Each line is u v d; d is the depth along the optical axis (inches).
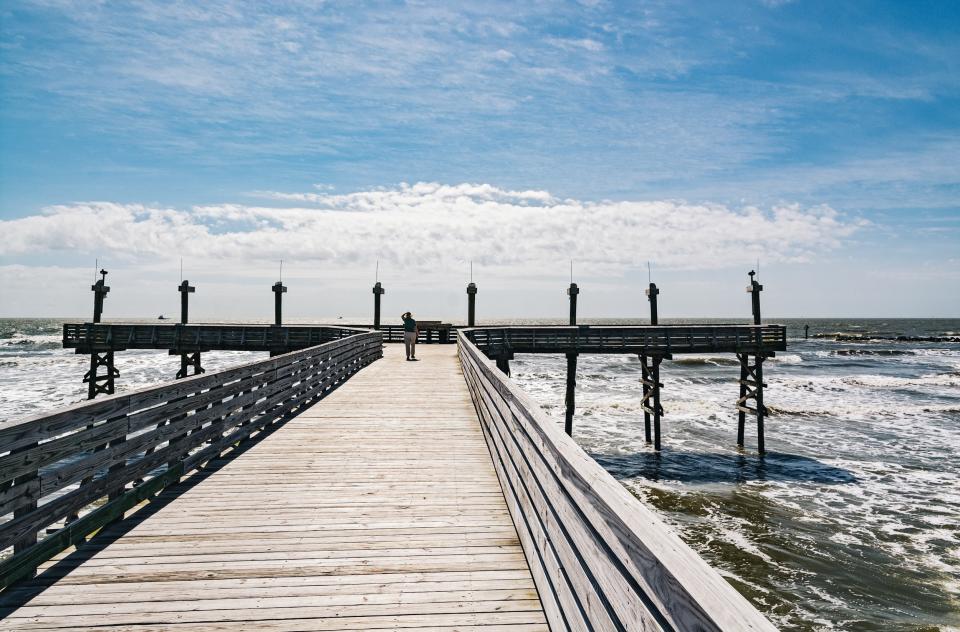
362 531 182.2
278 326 951.6
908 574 406.9
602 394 1285.7
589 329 815.7
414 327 761.0
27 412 950.4
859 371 1793.8
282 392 359.3
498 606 137.1
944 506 555.2
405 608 135.6
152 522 187.6
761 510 547.2
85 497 170.4
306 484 229.1
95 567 154.3
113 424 181.5
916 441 843.4
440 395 450.6
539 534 140.7
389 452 278.8
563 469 112.2
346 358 561.6
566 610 111.0
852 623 344.8
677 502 573.6
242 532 180.4
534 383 1462.8
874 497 585.9
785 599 373.1
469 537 178.2
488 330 799.1
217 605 135.9
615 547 78.8
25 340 3004.4
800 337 3513.8
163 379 1441.9
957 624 342.6
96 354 981.2
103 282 1085.8
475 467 254.1
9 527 139.3
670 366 1903.3
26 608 133.4
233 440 285.1
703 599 50.9
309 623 128.8
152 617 130.4
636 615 70.2
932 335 3617.1
